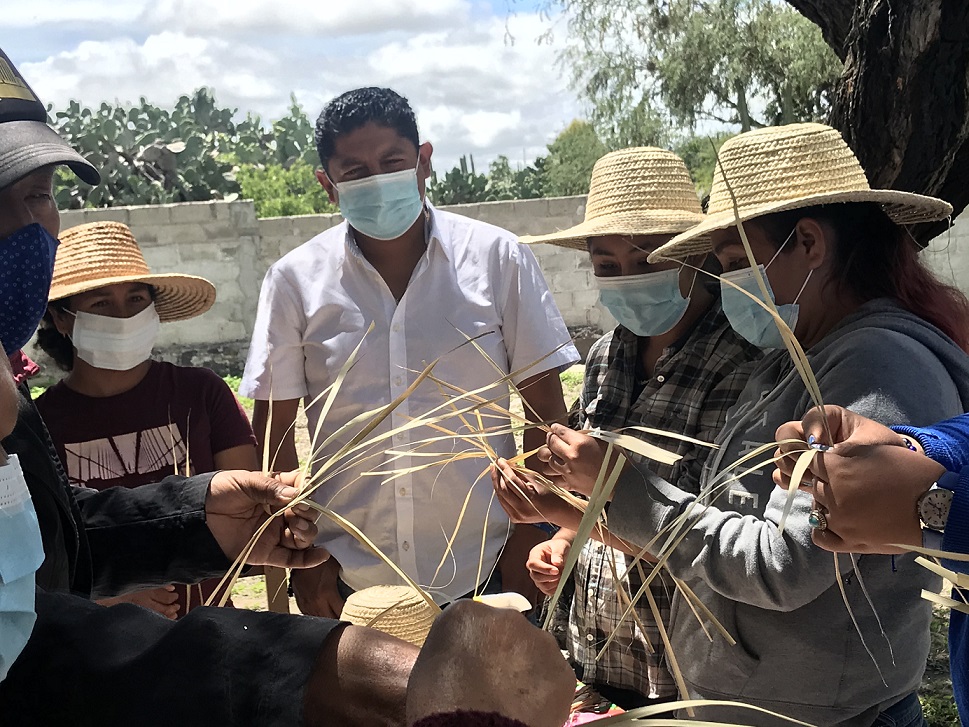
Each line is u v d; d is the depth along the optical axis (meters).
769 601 1.49
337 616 2.56
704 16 8.59
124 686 0.87
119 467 2.71
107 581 1.57
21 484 0.83
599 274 2.29
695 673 1.71
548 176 17.83
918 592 1.54
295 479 1.68
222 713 0.85
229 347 11.28
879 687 1.56
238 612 0.93
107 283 2.59
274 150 20.72
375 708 0.85
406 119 2.46
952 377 1.52
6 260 1.32
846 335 1.54
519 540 2.56
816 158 1.66
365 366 2.53
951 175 3.13
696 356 2.12
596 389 2.43
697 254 2.12
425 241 2.60
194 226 11.03
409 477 2.48
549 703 0.74
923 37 2.93
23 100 1.30
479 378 2.55
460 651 0.75
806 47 9.39
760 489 1.58
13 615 0.80
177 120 17.06
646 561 1.99
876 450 1.09
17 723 0.88
